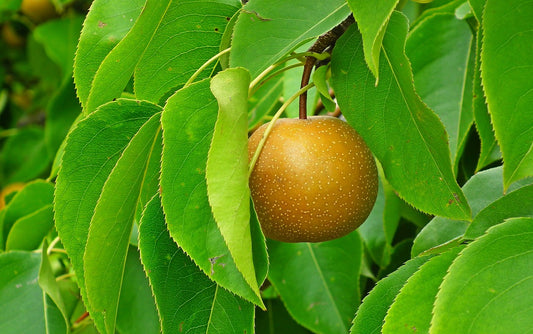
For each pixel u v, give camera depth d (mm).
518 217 904
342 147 964
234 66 936
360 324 946
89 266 934
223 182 878
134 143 930
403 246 1207
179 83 1047
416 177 964
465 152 1165
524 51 885
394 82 954
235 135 884
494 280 878
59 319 1163
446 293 879
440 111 1143
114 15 1030
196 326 953
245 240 880
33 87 2438
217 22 1020
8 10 2084
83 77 1031
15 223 1243
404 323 907
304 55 972
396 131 964
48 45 1750
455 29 1156
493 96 886
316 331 1211
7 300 1168
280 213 962
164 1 965
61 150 1228
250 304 952
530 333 862
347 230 978
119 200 938
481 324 870
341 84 972
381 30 876
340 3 938
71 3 1966
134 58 986
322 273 1221
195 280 958
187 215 921
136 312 1183
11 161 2006
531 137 885
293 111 1153
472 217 985
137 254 1197
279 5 943
